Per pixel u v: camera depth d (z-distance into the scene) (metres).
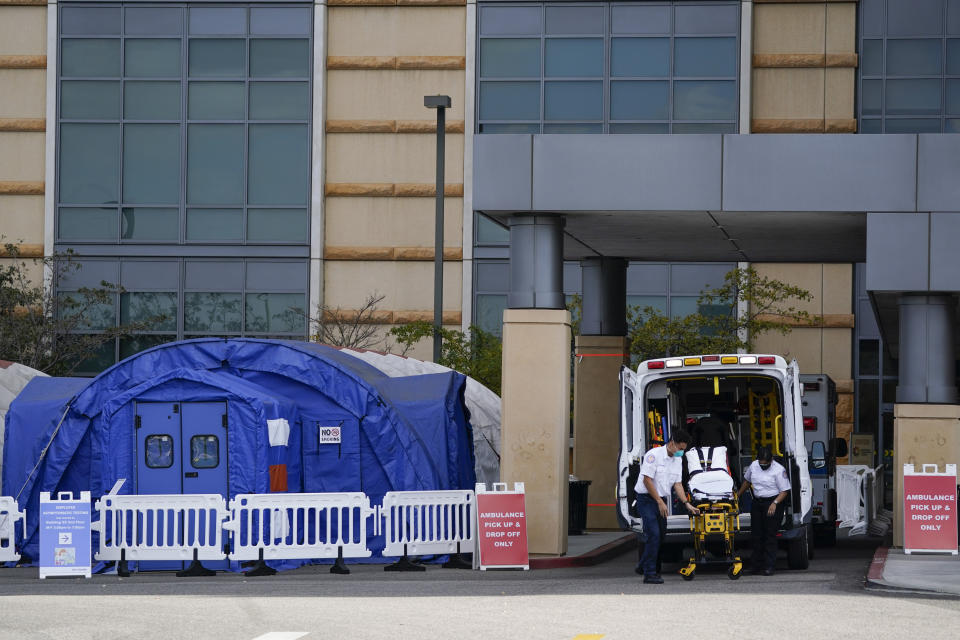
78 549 30.73
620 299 48.62
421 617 21.08
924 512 33.81
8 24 68.12
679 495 28.06
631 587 26.89
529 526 34.06
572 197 34.28
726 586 26.89
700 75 65.62
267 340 35.12
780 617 21.06
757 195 34.16
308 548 31.77
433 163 66.88
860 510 52.25
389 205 67.12
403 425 34.59
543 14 66.62
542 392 34.25
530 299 34.50
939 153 33.88
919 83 65.25
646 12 66.19
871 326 65.62
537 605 23.02
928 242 33.84
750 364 30.56
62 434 34.50
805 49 65.56
